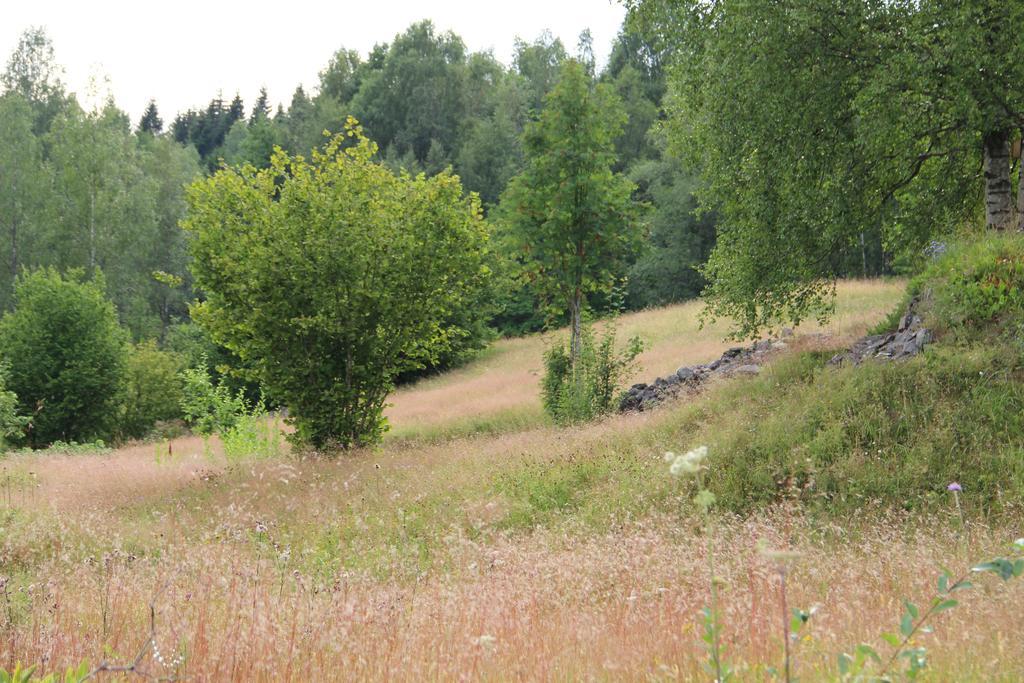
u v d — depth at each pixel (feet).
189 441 92.27
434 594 22.15
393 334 60.59
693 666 13.99
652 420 49.42
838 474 34.45
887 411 38.09
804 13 45.06
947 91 43.75
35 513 36.63
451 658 16.02
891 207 53.62
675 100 60.39
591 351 67.15
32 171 156.35
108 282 161.38
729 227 53.78
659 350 99.19
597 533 31.58
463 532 33.76
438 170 225.76
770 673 12.19
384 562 28.40
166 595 20.54
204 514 40.09
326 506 39.60
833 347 49.21
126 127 231.50
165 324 197.57
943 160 54.85
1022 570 8.73
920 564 22.56
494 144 223.30
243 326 58.59
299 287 57.52
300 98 308.40
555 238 68.80
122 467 57.72
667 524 31.65
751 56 47.24
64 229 157.17
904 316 46.50
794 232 50.08
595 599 21.30
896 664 12.03
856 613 17.58
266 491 44.06
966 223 57.31
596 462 43.32
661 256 176.65
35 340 109.60
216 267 58.13
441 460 50.93
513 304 179.63
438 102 253.44
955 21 41.83
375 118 256.52
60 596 20.67
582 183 67.72
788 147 47.67
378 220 59.16
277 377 60.13
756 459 37.40
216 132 393.50
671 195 176.14
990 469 32.83
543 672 15.25
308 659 15.52
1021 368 37.55
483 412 81.71
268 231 57.77
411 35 266.77
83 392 110.32
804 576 22.44
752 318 53.93
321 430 60.03
